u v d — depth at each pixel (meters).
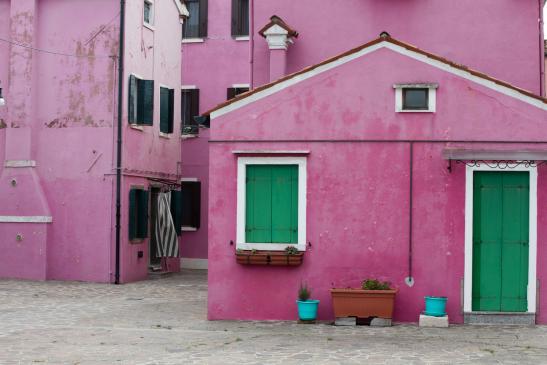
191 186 26.39
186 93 26.80
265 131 12.98
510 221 12.54
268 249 12.88
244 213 12.98
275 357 9.76
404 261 12.66
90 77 20.75
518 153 12.02
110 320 13.26
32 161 20.81
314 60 15.73
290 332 11.77
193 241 26.30
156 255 22.56
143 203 21.64
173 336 11.49
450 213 12.59
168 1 23.91
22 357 9.84
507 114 12.52
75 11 20.92
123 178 20.55
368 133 12.80
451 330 11.90
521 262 12.51
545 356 9.84
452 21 15.38
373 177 12.77
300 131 12.93
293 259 12.69
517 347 10.49
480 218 12.59
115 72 20.64
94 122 20.66
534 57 15.12
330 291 12.66
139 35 21.69
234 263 13.03
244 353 10.05
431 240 12.62
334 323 12.50
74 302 15.95
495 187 12.57
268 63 15.99
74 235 20.61
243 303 13.01
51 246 20.73
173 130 24.23
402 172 12.73
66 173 20.77
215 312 13.09
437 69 12.67
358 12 15.66
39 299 16.44
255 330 12.00
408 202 12.69
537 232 12.42
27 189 20.73
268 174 13.03
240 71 26.48
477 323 12.45
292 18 15.87
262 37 16.00
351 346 10.55
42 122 20.98
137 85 21.27
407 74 12.73
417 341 10.94
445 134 12.64
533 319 12.39
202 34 26.83
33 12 20.94
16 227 20.78
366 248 12.76
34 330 12.13
